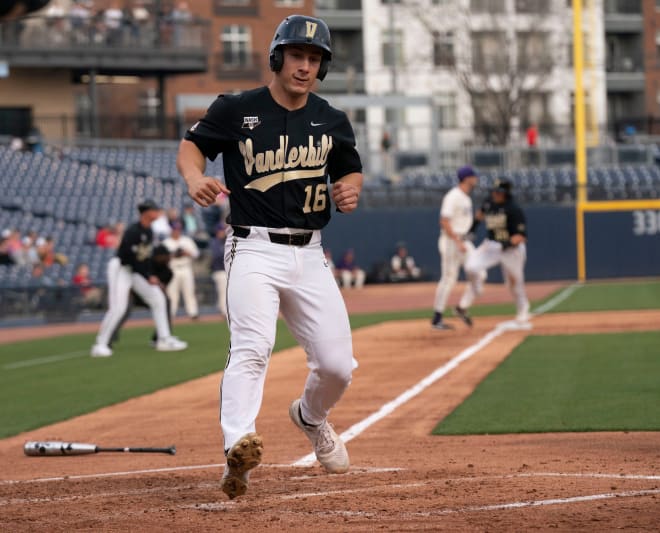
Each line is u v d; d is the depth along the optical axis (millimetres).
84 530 7625
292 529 7422
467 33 80562
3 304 36562
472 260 24859
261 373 8109
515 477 9195
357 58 82250
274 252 8156
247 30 77500
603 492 8406
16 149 51750
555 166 65000
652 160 65375
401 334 25484
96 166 51469
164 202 49531
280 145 8141
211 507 8289
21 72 60719
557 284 50000
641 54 87875
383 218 50562
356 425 13016
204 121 8211
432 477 9352
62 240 43469
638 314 29875
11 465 11273
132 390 18016
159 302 24984
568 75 83750
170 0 69562
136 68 59906
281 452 11242
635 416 13016
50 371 21938
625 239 51750
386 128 64812
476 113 82062
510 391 15727
